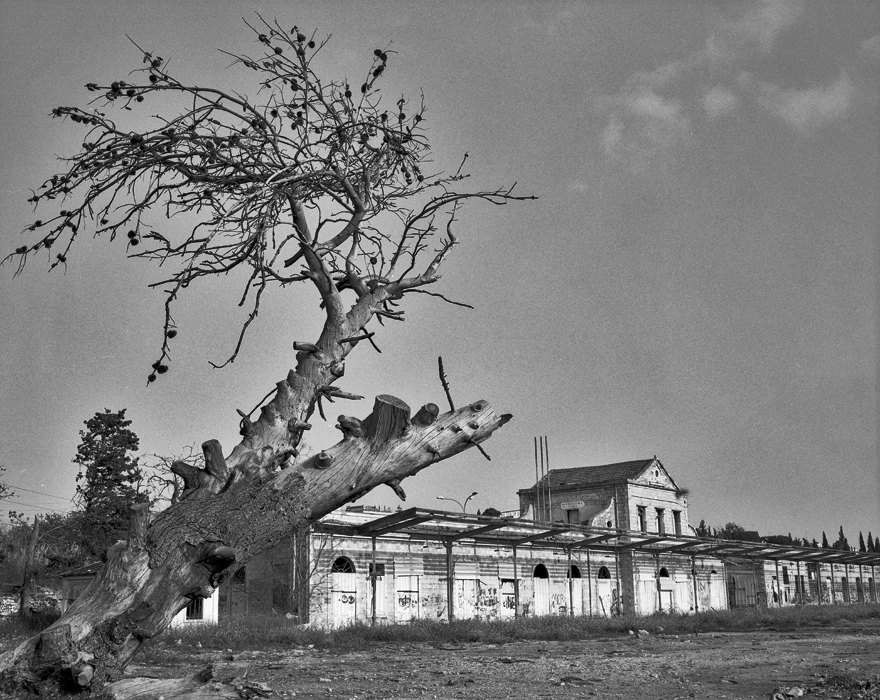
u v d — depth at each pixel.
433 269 6.25
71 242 5.24
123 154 5.12
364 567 29.20
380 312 5.95
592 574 38.84
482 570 33.59
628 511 42.25
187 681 5.44
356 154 5.91
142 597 4.74
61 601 27.72
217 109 5.36
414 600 30.66
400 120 6.17
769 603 49.34
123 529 37.41
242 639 21.55
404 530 28.75
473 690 12.27
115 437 39.03
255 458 5.16
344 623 26.95
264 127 5.51
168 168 5.31
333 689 12.20
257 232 5.14
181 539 4.82
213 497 5.01
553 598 36.25
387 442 5.21
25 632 23.67
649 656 19.06
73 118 5.12
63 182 5.08
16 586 34.81
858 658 17.75
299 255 5.83
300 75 5.74
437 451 5.31
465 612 32.38
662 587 42.50
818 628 31.05
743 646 22.34
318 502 5.10
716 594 46.38
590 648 21.95
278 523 5.00
